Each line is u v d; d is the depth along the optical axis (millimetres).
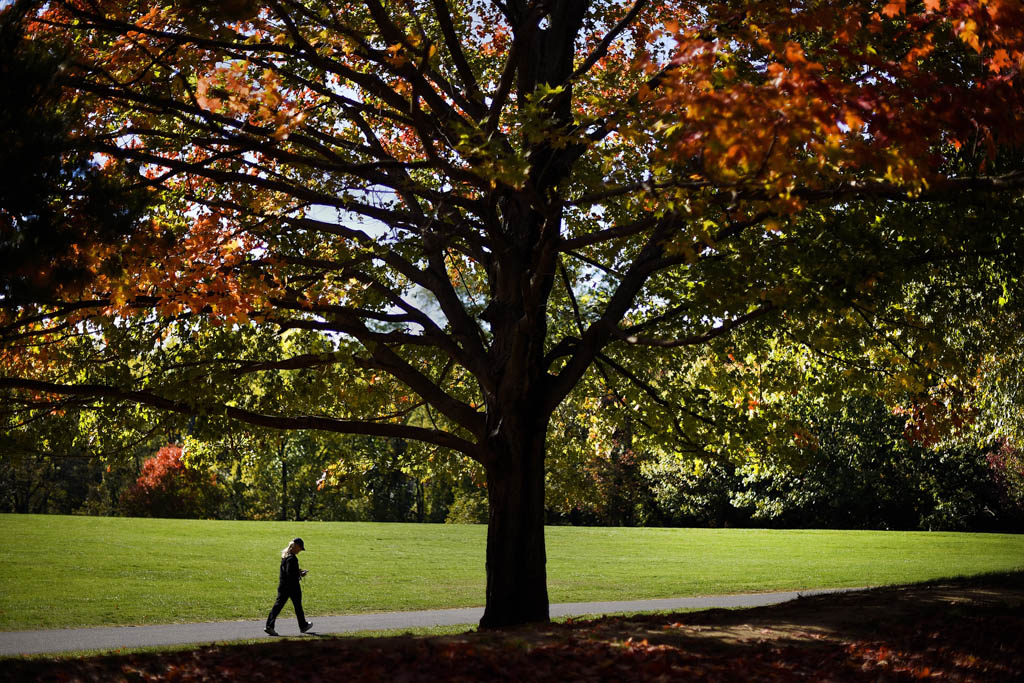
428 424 20766
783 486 46375
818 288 9891
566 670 8211
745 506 48438
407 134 14469
